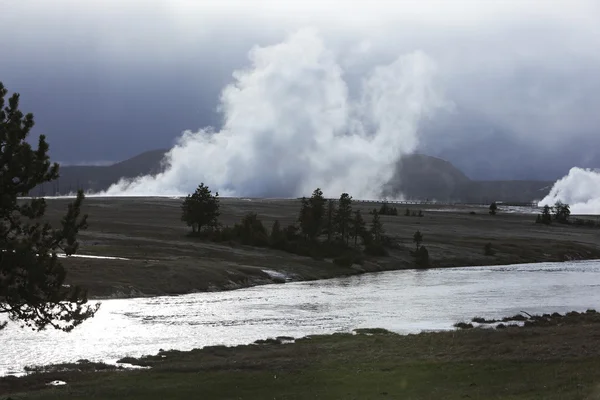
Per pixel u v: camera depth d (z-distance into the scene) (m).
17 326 60.41
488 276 128.25
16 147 31.34
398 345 48.56
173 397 30.81
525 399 26.45
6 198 30.56
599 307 78.88
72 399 30.39
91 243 138.12
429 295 93.19
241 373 37.62
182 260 117.00
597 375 30.75
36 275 31.23
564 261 180.88
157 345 53.72
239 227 163.62
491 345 44.84
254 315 72.81
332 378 35.00
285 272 123.06
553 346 42.09
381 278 124.94
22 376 39.47
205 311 75.75
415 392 30.27
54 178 32.53
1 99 32.00
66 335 57.53
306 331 61.53
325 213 169.00
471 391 29.61
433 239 197.50
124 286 89.88
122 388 33.19
